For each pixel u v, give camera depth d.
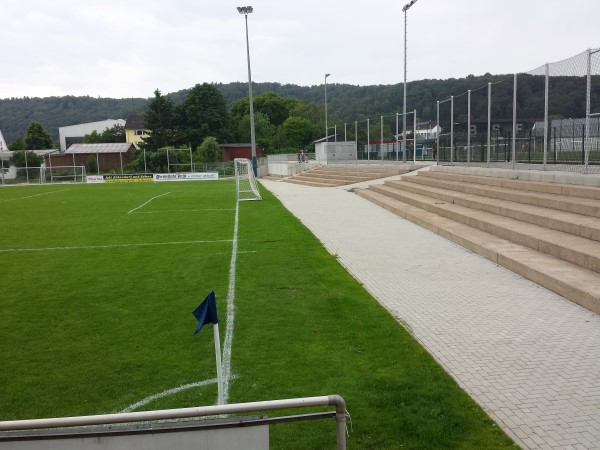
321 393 4.20
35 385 4.60
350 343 5.34
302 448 3.41
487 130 17.14
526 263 7.75
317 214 16.92
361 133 38.34
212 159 59.62
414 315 6.20
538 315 5.96
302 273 8.68
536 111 14.19
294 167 42.28
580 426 3.57
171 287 8.07
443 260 9.21
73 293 7.86
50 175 51.62
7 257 10.96
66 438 2.27
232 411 2.32
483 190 14.04
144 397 4.30
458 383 4.31
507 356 4.82
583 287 6.31
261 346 5.37
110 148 68.56
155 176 49.25
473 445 3.37
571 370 4.47
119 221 17.23
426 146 31.72
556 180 12.23
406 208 15.77
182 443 2.30
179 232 14.22
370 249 10.55
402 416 3.77
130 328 6.15
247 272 8.91
